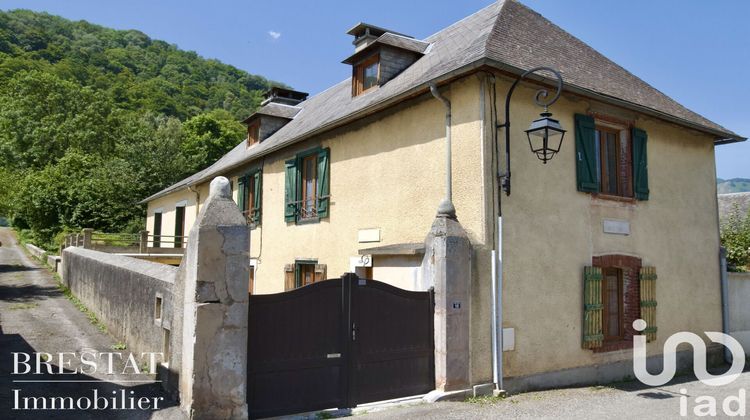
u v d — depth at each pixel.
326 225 11.17
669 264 9.80
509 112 7.75
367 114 9.39
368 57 11.08
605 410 6.61
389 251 8.15
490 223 7.37
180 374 5.84
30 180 32.94
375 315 6.65
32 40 69.88
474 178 7.52
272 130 15.99
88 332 10.01
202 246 5.48
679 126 10.21
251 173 14.94
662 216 9.84
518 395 7.25
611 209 8.97
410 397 6.80
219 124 47.44
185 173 37.62
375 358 6.59
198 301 5.42
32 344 8.85
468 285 7.12
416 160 8.73
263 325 5.89
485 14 10.58
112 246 20.34
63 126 44.56
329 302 6.35
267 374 5.88
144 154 36.25
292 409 5.98
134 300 8.48
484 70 7.45
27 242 34.06
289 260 12.63
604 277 9.16
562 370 7.98
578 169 8.53
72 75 60.25
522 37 9.09
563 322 8.08
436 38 11.65
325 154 11.25
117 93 61.78
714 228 10.87
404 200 8.93
